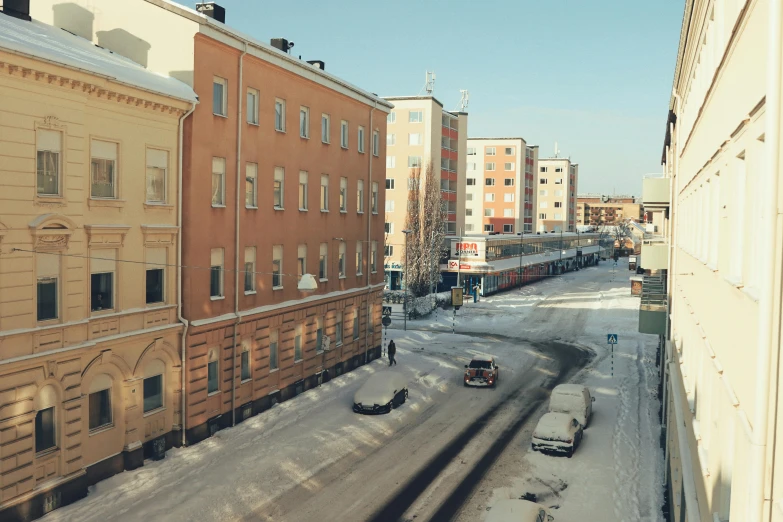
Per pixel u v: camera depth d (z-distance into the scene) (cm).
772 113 600
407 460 2475
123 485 2100
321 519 1962
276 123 3119
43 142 1881
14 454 1783
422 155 7762
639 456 2530
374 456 2511
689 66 1912
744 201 870
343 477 2292
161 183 2380
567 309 6744
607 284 9269
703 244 1427
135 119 2223
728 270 923
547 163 14675
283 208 3173
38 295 1889
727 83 980
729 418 876
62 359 1927
